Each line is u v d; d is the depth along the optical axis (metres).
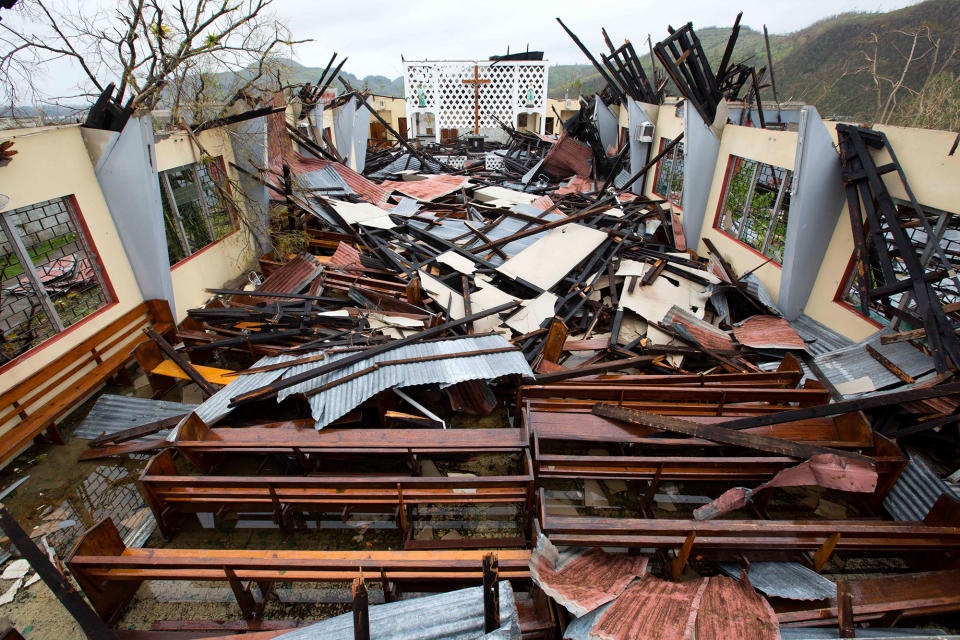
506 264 9.94
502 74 24.28
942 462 5.63
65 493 5.66
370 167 19.91
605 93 19.78
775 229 9.61
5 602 4.45
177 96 8.96
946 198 5.97
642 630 3.08
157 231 7.59
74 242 6.92
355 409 6.49
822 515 5.48
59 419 6.33
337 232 11.79
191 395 7.37
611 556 4.20
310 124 15.18
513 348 6.72
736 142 10.41
